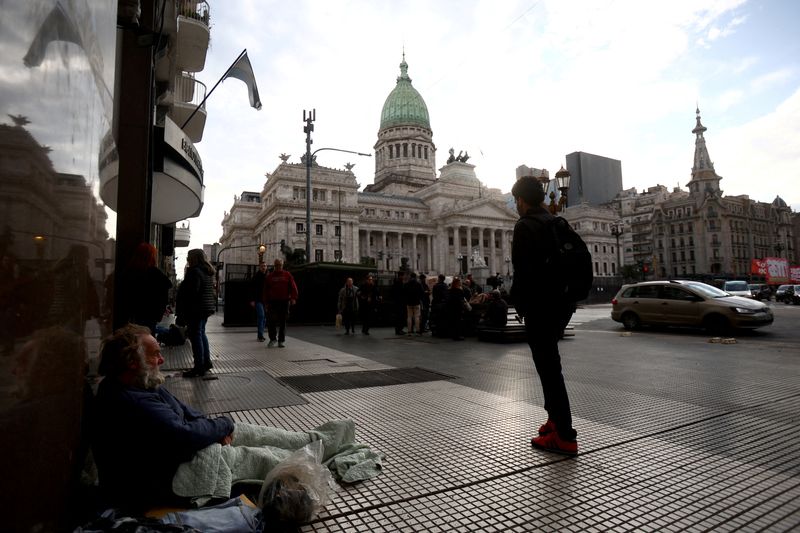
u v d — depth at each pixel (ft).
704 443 13.74
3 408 4.85
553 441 12.98
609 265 356.38
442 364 28.91
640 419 16.31
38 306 5.57
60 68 5.99
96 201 7.54
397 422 15.93
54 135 5.89
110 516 7.70
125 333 9.14
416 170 374.43
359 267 70.03
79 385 6.85
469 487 10.69
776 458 12.50
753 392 20.75
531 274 13.41
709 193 324.60
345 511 9.53
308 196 79.10
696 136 384.68
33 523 5.42
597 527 8.88
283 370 26.50
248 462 10.24
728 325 47.01
